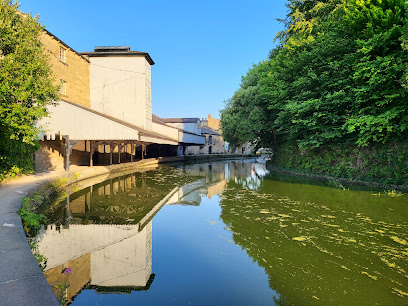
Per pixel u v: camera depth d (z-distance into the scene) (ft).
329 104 39.04
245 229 17.15
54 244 14.30
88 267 11.66
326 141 41.63
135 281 10.39
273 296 9.52
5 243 9.82
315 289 10.02
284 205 23.81
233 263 12.30
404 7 28.19
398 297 9.45
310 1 56.08
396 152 31.89
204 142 132.87
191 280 10.70
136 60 65.26
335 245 14.33
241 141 79.25
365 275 11.07
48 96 21.22
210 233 16.49
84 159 57.16
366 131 34.53
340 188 32.14
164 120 124.06
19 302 5.92
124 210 22.33
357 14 35.06
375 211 21.26
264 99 60.75
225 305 8.90
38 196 21.25
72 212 21.21
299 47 45.78
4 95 18.20
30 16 21.08
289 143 55.83
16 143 26.48
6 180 25.07
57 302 6.03
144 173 51.52
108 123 43.78
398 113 29.60
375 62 29.89
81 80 59.82
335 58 39.40
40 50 20.93
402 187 29.68
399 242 14.70
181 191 31.58
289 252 13.50
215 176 48.24
